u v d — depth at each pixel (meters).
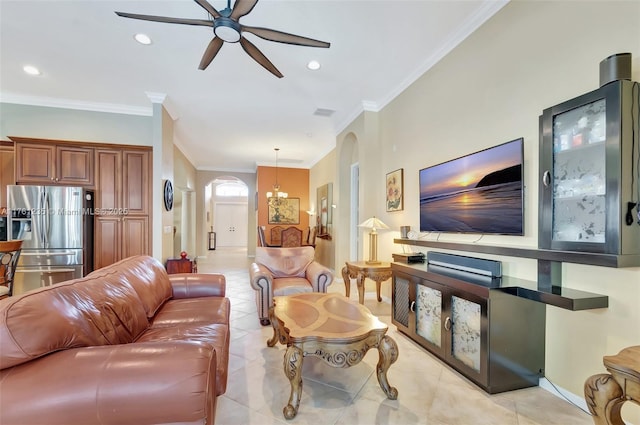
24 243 3.71
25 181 3.94
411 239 3.31
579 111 1.66
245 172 10.02
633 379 1.17
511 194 2.18
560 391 1.96
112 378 1.01
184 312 2.28
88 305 1.43
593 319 1.75
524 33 2.14
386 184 4.08
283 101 4.27
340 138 5.35
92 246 4.14
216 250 12.82
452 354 2.29
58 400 0.97
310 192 8.98
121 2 2.34
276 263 3.81
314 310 2.31
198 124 5.32
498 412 1.82
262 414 1.80
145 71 3.41
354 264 3.78
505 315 1.98
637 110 1.48
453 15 2.48
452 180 2.77
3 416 0.94
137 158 4.32
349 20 2.54
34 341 1.03
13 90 3.90
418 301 2.71
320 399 1.96
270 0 2.31
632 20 1.56
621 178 1.45
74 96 4.08
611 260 1.46
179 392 1.03
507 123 2.26
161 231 4.20
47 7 2.38
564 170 1.74
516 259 2.24
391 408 1.86
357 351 1.87
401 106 3.74
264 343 2.83
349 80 3.61
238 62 3.21
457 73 2.78
